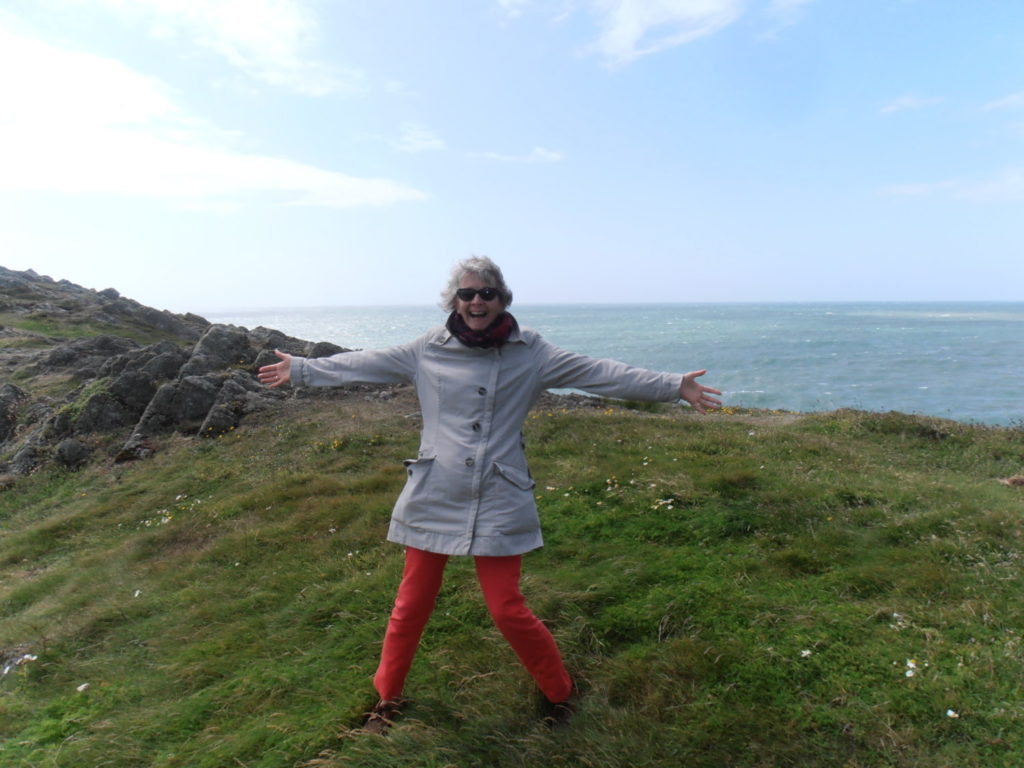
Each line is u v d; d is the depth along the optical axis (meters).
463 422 2.79
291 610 4.41
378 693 3.20
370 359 3.02
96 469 9.26
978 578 3.85
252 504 6.97
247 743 2.99
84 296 33.22
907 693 2.83
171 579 5.35
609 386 2.79
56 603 5.33
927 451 8.34
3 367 15.22
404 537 2.82
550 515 5.60
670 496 5.71
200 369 11.58
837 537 4.62
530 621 2.79
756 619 3.55
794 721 2.75
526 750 2.74
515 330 2.85
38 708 3.69
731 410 12.57
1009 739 2.52
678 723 2.80
